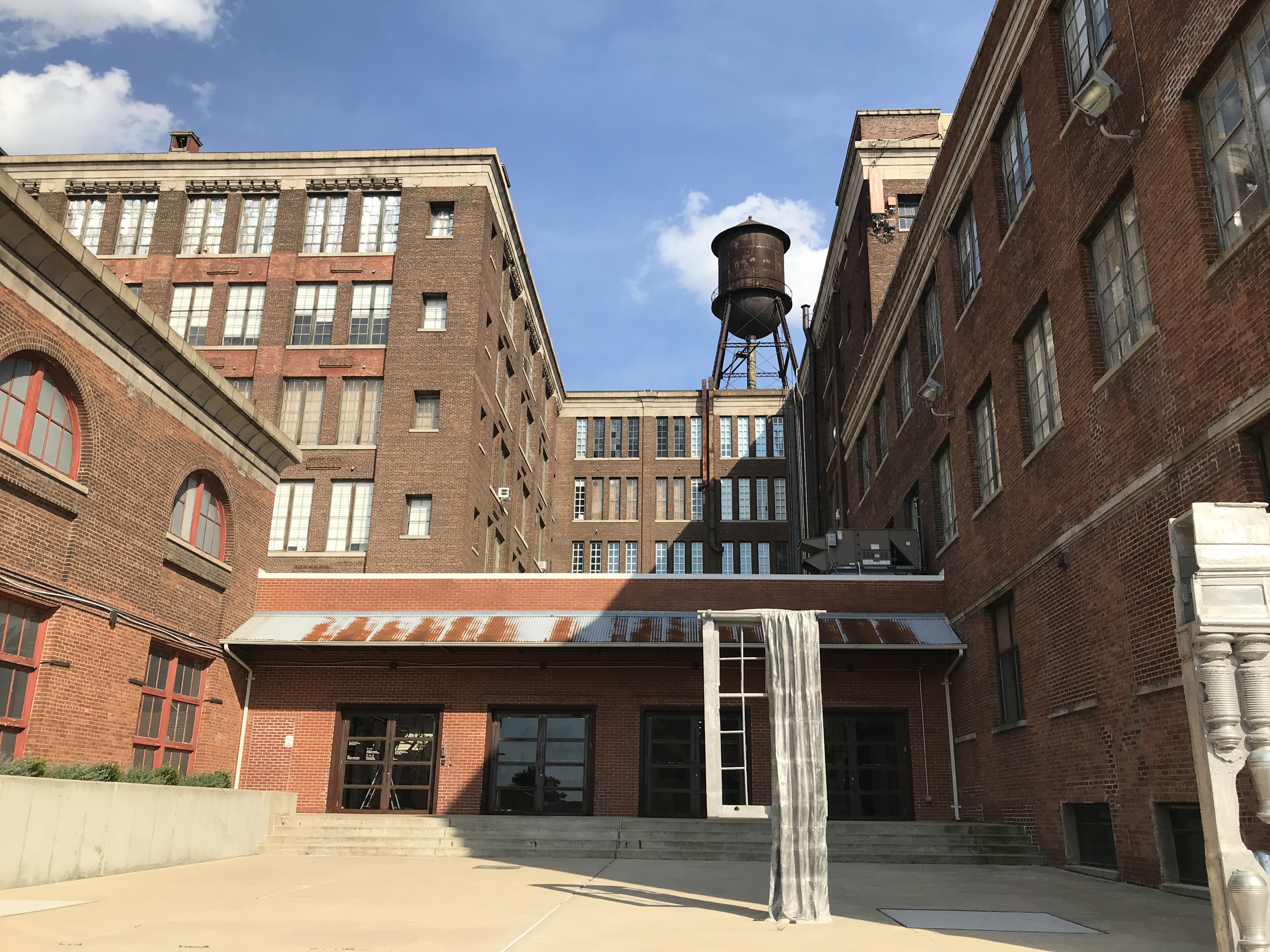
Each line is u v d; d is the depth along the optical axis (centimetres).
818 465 4419
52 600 1562
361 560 3378
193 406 1995
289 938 820
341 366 3616
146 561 1833
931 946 796
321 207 3859
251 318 3716
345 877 1378
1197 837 1220
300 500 3491
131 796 1402
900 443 2803
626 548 5584
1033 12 1731
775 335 5884
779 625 991
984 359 2028
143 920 934
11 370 1494
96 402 1667
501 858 1792
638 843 1862
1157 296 1273
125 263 3769
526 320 4647
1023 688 1802
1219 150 1173
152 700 1917
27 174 3875
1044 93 1680
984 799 2031
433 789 2264
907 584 2384
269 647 2244
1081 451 1525
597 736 2294
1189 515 659
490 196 3866
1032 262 1739
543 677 2334
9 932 848
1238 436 1097
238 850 1759
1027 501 1772
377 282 3722
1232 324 1107
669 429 5769
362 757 2303
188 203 3891
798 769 957
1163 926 934
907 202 3500
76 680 1622
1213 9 1156
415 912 995
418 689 2331
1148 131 1304
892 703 2288
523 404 4588
